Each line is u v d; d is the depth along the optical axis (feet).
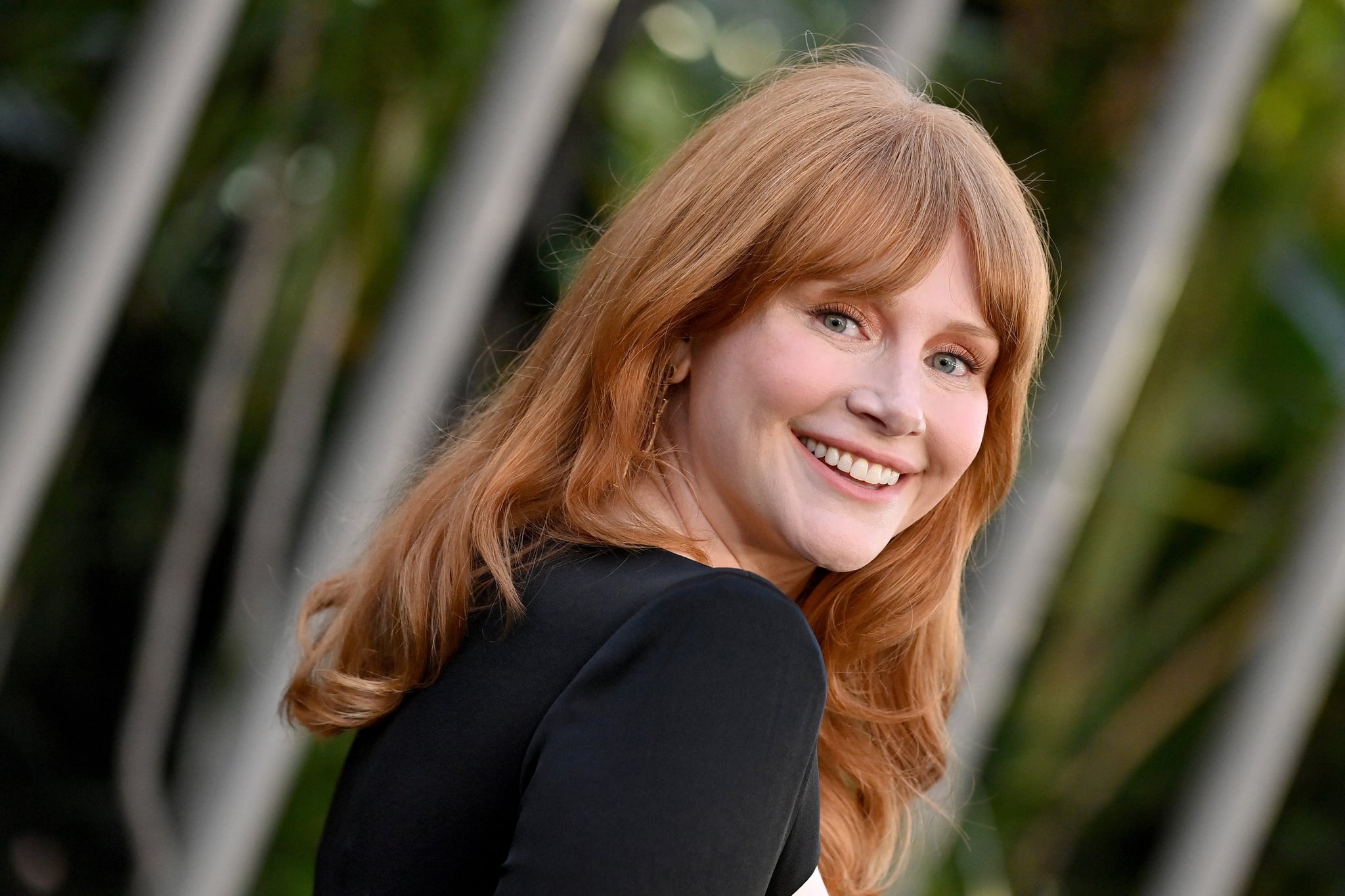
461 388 34.78
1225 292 41.24
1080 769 45.27
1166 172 33.94
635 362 12.75
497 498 12.94
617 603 11.30
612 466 12.75
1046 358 36.60
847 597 15.84
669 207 12.96
